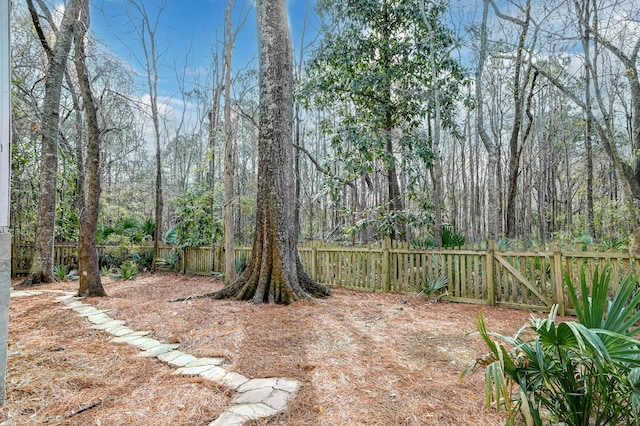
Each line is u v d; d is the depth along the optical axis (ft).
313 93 34.63
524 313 17.17
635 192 27.45
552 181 57.00
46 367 10.39
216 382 9.29
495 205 32.12
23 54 29.17
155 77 44.50
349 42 32.48
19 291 24.68
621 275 15.06
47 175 29.25
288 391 8.69
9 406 7.95
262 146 21.53
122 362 10.86
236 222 63.21
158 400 8.25
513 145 34.17
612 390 6.15
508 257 18.54
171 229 41.83
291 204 21.61
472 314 17.01
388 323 15.31
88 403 8.13
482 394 8.47
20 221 35.40
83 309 18.65
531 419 5.59
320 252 26.45
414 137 31.81
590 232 38.83
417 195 31.94
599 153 48.39
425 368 10.16
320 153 63.98
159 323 15.60
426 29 30.17
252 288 20.72
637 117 28.25
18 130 31.83
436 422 7.23
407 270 22.17
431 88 31.63
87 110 22.86
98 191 23.32
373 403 8.05
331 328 14.52
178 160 83.82
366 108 34.71
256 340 12.96
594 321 6.29
